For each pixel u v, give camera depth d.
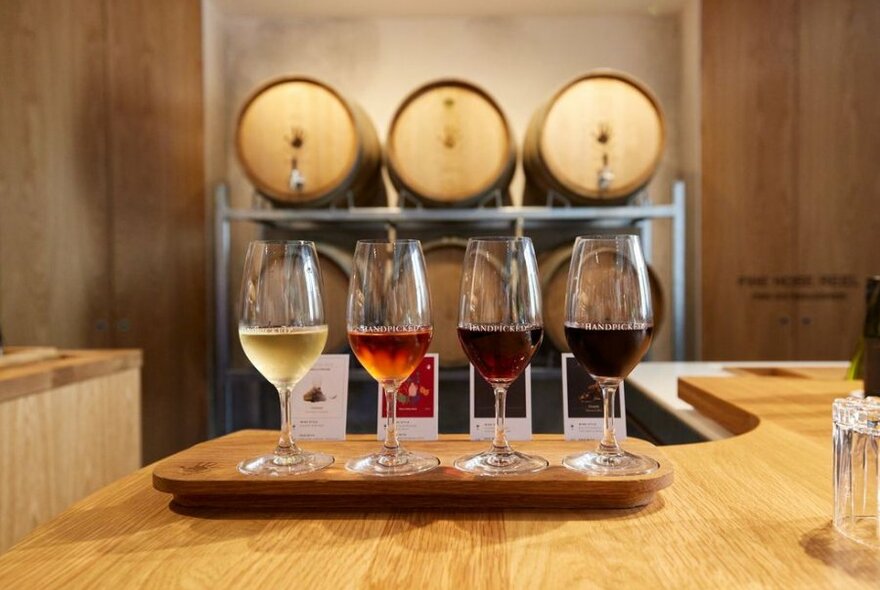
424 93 3.23
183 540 0.65
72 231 3.58
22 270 3.55
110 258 3.60
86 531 0.67
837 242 3.62
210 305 3.67
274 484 0.72
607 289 0.77
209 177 3.67
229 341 3.85
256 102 3.28
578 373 0.94
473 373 0.95
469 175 3.21
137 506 0.75
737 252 3.65
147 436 3.60
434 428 0.93
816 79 3.60
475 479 0.72
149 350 3.61
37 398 1.69
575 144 3.23
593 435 0.92
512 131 3.21
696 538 0.64
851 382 1.51
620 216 3.32
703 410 1.42
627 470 0.75
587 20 3.92
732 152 3.64
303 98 3.27
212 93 3.73
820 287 3.62
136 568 0.58
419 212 3.25
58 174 3.56
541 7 3.81
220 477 0.74
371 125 3.57
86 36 3.56
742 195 3.64
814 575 0.56
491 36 3.92
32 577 0.57
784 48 3.61
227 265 3.62
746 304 3.65
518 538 0.65
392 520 0.70
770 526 0.67
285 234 3.89
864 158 3.59
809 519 0.69
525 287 0.77
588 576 0.56
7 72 3.53
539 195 3.65
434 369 0.94
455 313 3.27
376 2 3.73
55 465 1.75
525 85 3.92
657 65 3.91
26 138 3.55
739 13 3.61
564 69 3.92
